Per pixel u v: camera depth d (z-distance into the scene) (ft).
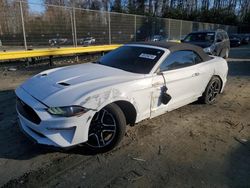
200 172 9.44
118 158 10.21
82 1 117.08
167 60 13.09
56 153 10.39
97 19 41.16
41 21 33.81
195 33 39.75
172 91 13.24
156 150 10.96
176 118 14.79
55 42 35.99
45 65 34.14
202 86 16.12
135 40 49.52
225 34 42.70
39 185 8.39
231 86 23.50
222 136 12.63
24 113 9.99
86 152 10.54
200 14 124.06
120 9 108.06
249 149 11.36
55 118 8.95
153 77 11.99
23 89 10.82
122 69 12.67
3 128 12.66
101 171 9.29
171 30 61.00
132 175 9.11
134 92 10.97
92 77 11.08
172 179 8.95
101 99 9.68
